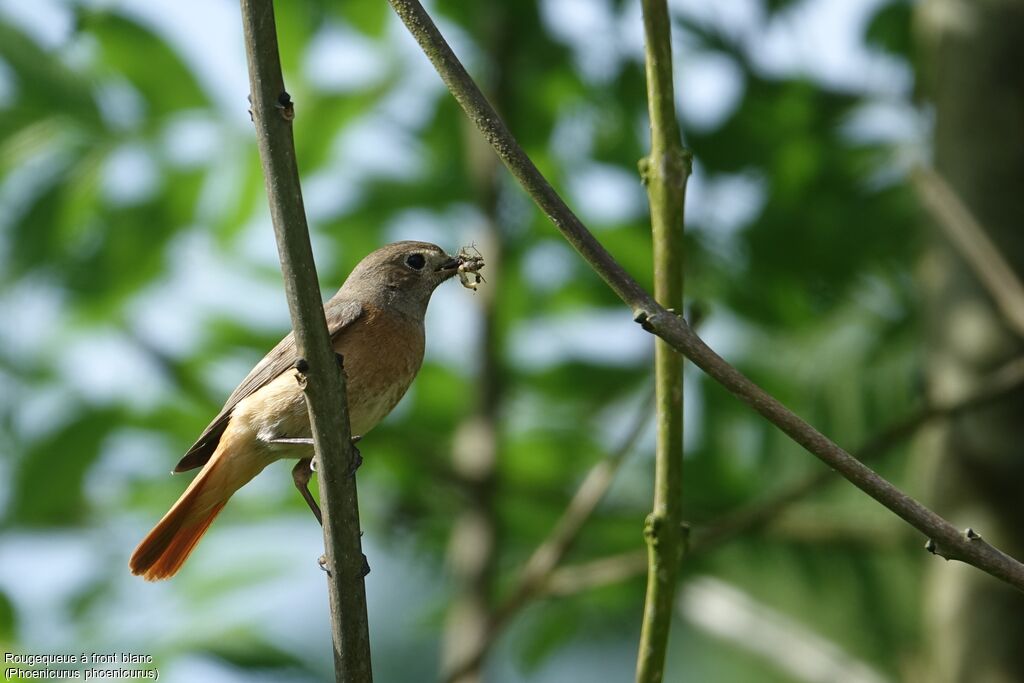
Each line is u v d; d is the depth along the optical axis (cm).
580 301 1275
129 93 1142
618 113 1218
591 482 969
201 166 1159
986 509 932
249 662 962
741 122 1172
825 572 1167
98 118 1127
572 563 1189
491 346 1206
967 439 945
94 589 1040
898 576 1157
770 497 1110
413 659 1598
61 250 1130
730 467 1181
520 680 1263
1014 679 904
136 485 1166
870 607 1165
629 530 1173
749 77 1169
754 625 1123
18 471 1121
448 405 1283
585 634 1270
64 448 1117
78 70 1133
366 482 1234
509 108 1246
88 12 1079
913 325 1195
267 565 1051
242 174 1167
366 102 1206
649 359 1241
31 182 1117
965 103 1002
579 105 1254
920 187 949
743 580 1197
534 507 1219
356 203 1255
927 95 1159
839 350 1226
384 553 1245
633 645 1384
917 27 1175
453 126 1275
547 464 1231
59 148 1121
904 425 945
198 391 1143
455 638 1130
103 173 1128
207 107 1160
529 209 1264
